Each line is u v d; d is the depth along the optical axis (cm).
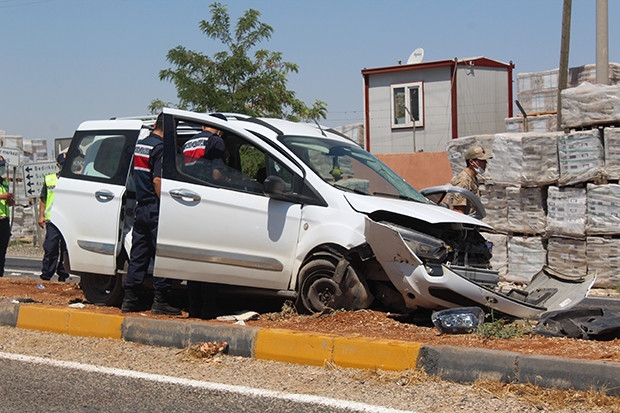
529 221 1340
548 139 1301
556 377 530
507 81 3019
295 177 768
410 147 2969
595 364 518
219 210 766
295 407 521
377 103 3027
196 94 2097
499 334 647
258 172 815
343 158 809
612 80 1883
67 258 884
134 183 855
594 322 670
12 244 2245
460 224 720
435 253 693
